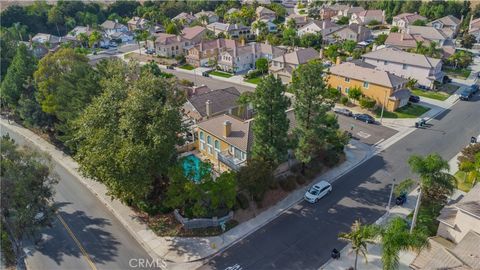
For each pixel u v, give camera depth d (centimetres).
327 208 3700
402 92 6356
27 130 6116
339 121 5909
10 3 17050
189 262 3039
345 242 3209
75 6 16088
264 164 3569
